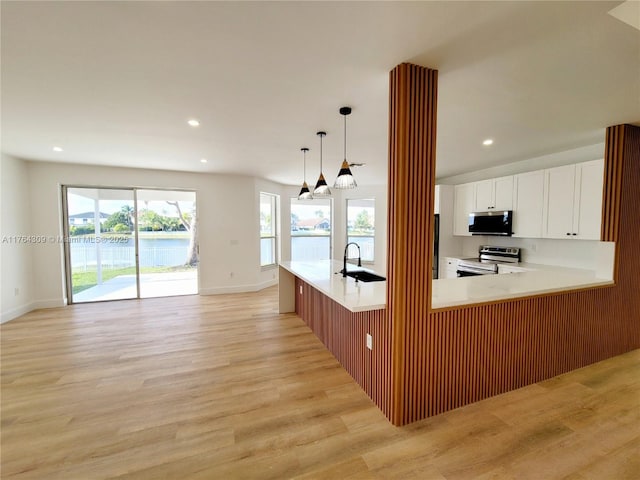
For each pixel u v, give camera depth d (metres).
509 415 2.05
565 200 3.56
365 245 7.25
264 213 6.65
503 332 2.29
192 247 6.02
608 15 1.35
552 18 1.38
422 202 1.88
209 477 1.55
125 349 3.17
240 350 3.15
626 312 2.99
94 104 2.37
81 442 1.79
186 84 2.05
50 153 4.02
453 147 3.63
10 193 4.18
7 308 4.12
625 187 2.86
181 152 3.94
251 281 6.04
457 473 1.57
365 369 2.34
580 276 3.07
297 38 1.54
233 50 1.65
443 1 1.25
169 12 1.33
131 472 1.58
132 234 5.29
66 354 3.04
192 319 4.20
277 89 2.12
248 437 1.84
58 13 1.33
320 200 7.35
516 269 4.01
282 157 4.21
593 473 1.57
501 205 4.39
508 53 1.67
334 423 1.97
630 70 1.86
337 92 2.17
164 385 2.45
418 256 1.90
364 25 1.43
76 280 5.01
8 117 2.64
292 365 2.82
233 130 3.01
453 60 1.75
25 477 1.54
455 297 2.16
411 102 1.80
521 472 1.58
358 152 3.91
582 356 2.72
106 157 4.24
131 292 5.36
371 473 1.57
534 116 2.62
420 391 1.99
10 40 1.54
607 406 2.15
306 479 1.54
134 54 1.69
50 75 1.92
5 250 4.09
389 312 1.96
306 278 3.04
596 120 2.71
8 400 2.23
